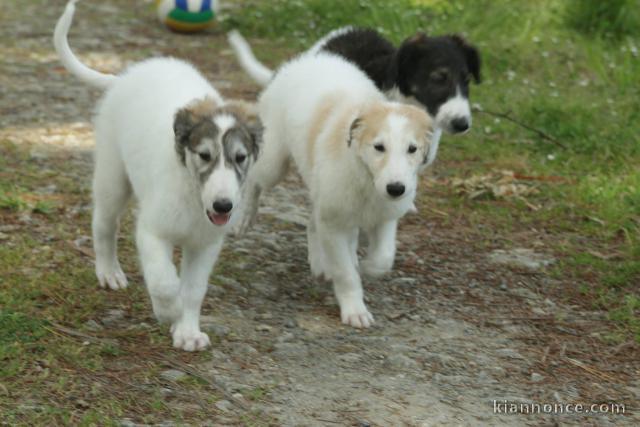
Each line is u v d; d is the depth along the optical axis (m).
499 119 16.56
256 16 24.17
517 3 22.98
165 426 6.88
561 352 8.77
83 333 8.25
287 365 8.11
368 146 8.62
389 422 7.25
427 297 9.99
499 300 10.01
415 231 12.00
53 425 6.77
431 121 8.87
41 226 10.84
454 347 8.76
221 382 7.62
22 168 12.94
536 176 14.03
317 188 9.24
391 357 8.38
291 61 11.28
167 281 7.83
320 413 7.31
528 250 11.48
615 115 16.52
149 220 7.93
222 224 7.48
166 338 8.34
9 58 19.95
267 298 9.66
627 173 14.01
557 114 16.33
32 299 8.88
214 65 20.34
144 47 21.72
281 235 11.56
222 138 7.53
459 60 12.11
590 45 20.39
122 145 8.74
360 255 11.09
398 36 20.78
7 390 7.16
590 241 11.80
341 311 9.28
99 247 9.40
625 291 10.25
